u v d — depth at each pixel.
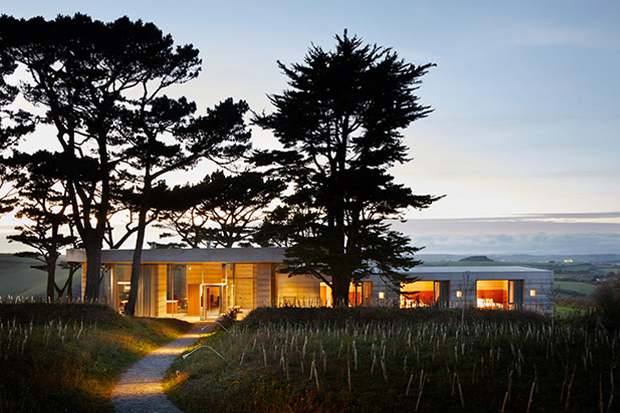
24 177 38.28
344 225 31.36
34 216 42.34
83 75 31.25
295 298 36.44
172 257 36.00
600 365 13.16
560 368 13.03
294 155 30.52
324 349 16.58
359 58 29.23
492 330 20.11
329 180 30.19
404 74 28.75
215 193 40.81
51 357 15.70
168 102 32.50
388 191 29.19
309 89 29.08
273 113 30.23
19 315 24.64
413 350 15.58
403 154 30.48
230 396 12.98
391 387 12.19
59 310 25.61
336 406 11.38
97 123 31.83
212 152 35.84
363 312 24.81
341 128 31.00
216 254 35.75
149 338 25.48
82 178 34.22
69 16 30.41
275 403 11.80
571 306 35.69
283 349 16.52
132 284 33.97
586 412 10.04
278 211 31.81
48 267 43.69
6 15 29.38
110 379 16.33
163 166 35.06
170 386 15.33
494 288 42.78
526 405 10.65
